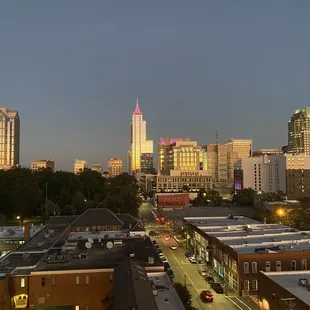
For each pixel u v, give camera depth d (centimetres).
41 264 5872
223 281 7638
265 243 7712
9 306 5300
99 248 6888
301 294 4525
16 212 16012
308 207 15562
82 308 5466
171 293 4888
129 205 16812
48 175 19075
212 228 9856
